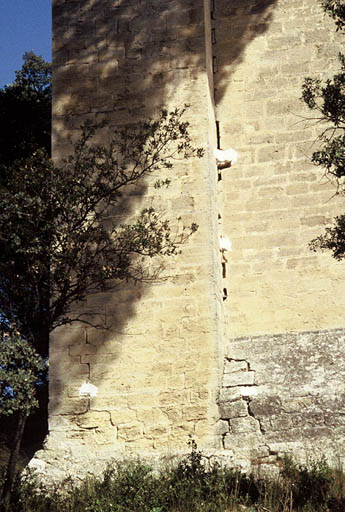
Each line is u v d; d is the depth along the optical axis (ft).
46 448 42.68
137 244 38.06
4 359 33.06
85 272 36.78
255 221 51.90
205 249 45.19
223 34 55.47
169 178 46.44
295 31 54.85
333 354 45.21
